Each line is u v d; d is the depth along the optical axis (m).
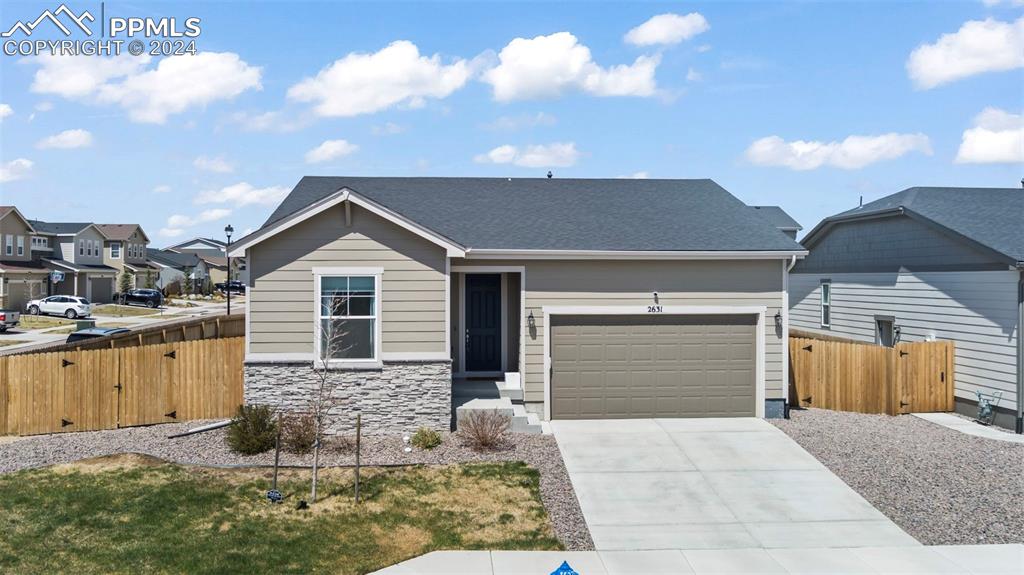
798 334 22.36
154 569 8.22
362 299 14.05
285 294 13.92
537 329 15.55
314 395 13.91
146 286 66.56
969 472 12.19
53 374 14.02
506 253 15.06
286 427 12.76
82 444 13.06
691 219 17.28
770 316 15.90
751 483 11.69
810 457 12.96
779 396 15.93
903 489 11.42
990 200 19.41
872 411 16.72
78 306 45.69
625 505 10.76
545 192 19.11
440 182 19.70
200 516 9.73
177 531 9.24
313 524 9.62
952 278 17.14
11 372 13.84
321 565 8.48
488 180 20.06
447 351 14.14
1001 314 15.56
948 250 17.28
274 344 13.92
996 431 15.02
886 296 19.94
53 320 43.81
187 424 14.61
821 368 17.12
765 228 16.83
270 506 10.17
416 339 14.09
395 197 18.27
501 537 9.50
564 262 15.56
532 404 15.59
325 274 13.92
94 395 14.24
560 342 15.64
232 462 12.04
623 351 15.71
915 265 18.61
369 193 18.53
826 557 9.06
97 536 9.03
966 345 16.61
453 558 8.83
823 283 23.62
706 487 11.52
